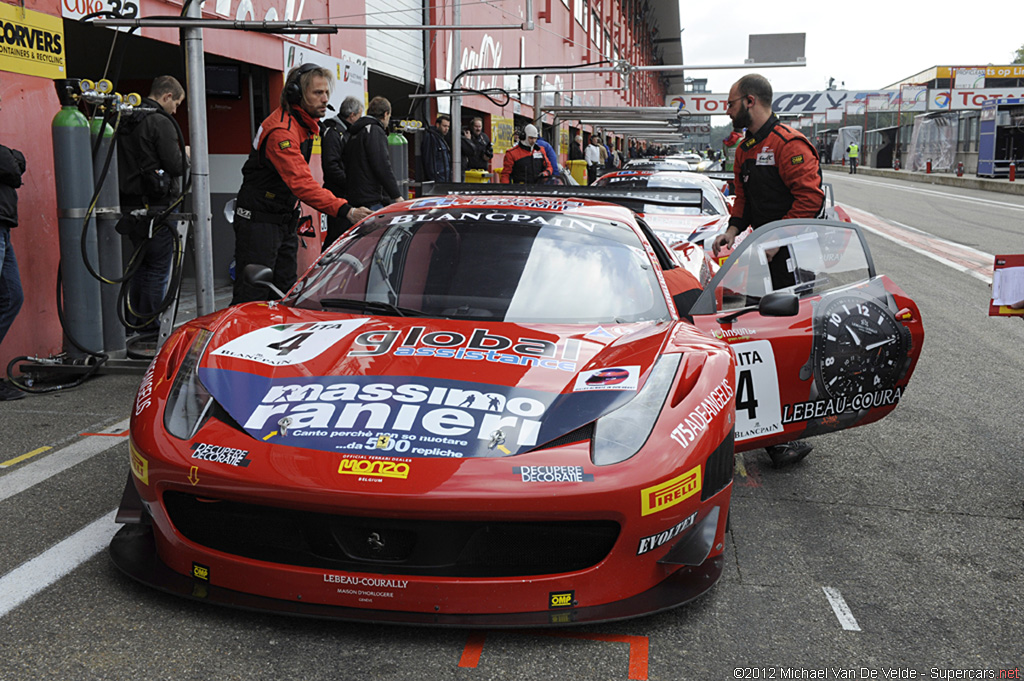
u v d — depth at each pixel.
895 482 3.97
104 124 5.25
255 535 2.42
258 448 2.35
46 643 2.28
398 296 3.26
